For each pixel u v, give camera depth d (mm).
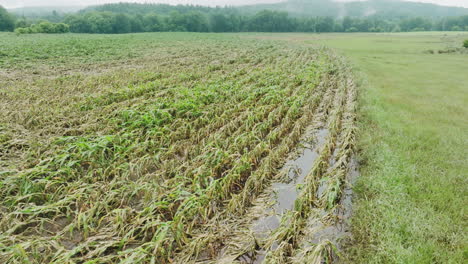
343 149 7848
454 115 11094
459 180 6391
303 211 5461
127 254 4371
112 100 11602
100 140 7438
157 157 6984
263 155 7777
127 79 15781
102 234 4777
